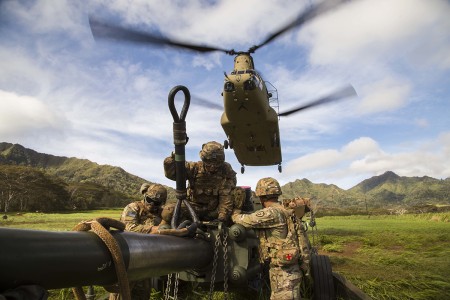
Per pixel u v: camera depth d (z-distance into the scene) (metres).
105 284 2.38
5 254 1.68
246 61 10.59
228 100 10.42
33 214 58.38
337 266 8.06
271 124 10.99
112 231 2.56
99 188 140.88
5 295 1.67
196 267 3.75
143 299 4.29
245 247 4.00
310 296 5.24
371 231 18.66
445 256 9.12
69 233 2.13
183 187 3.88
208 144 4.25
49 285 1.94
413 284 6.23
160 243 2.94
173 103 3.53
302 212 5.79
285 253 3.86
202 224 4.01
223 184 4.28
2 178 95.25
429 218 36.59
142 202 4.38
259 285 4.76
